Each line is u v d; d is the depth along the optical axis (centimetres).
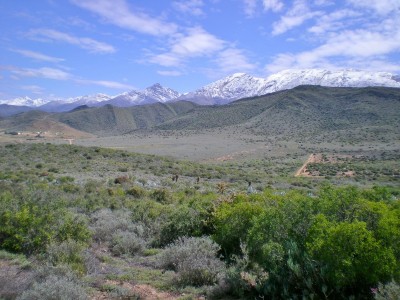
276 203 908
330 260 596
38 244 962
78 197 2020
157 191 2633
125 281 816
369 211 671
